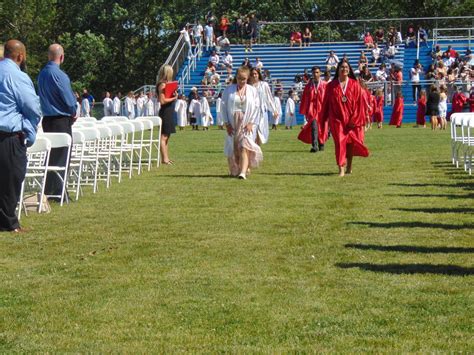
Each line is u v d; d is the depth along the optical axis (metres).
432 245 12.59
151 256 12.09
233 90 22.12
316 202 17.34
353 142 22.50
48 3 83.06
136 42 83.88
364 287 10.16
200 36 68.75
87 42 79.62
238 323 8.86
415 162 26.41
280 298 9.75
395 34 68.62
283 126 59.91
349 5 81.50
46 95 17.69
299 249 12.43
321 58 69.06
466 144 23.80
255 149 22.11
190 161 27.81
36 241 13.36
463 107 57.38
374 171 23.61
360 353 7.91
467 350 7.96
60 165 18.12
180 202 17.61
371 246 12.55
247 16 72.94
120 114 64.19
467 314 9.04
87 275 10.99
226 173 23.52
